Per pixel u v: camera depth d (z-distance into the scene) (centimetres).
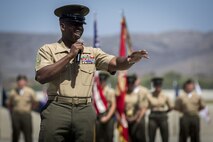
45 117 672
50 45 686
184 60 19862
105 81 1730
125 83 1727
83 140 673
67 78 672
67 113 669
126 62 673
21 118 1817
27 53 18875
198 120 1841
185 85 1852
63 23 684
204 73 17375
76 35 684
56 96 671
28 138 1823
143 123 1745
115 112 1728
